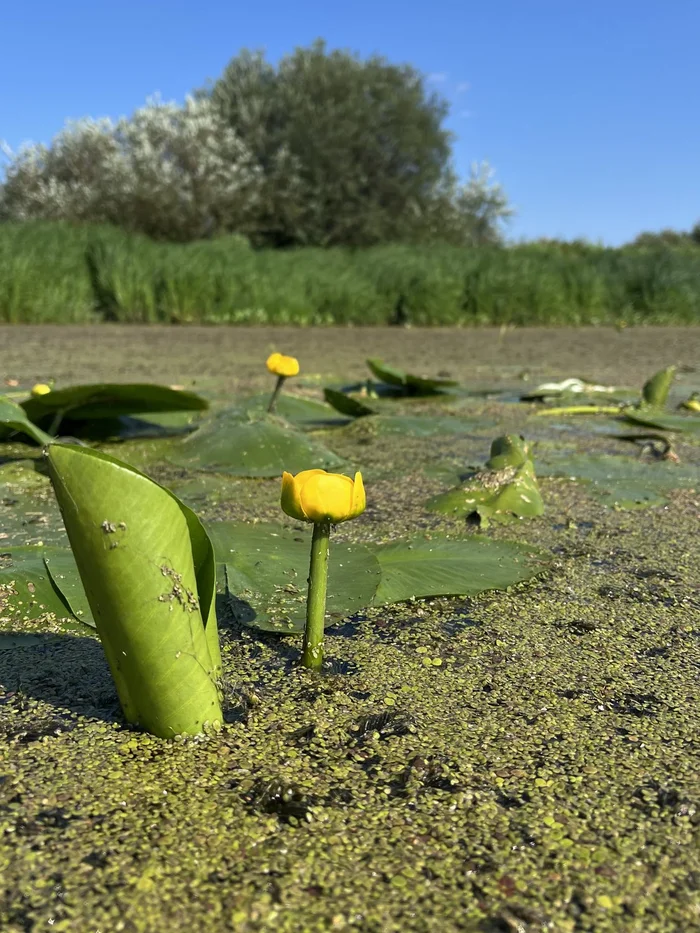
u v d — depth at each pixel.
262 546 0.69
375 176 7.63
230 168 6.70
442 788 0.38
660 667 0.53
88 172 6.60
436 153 8.00
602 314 4.82
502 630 0.58
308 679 0.49
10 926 0.30
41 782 0.38
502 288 4.57
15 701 0.46
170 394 1.04
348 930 0.30
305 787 0.38
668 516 0.88
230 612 0.59
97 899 0.31
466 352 3.00
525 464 0.91
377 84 7.59
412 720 0.45
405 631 0.57
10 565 0.64
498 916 0.31
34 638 0.55
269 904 0.31
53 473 0.37
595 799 0.38
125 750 0.41
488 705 0.47
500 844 0.35
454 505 0.87
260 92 7.57
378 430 1.34
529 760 0.41
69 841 0.34
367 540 0.76
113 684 0.48
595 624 0.59
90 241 4.12
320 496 0.46
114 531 0.38
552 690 0.49
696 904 0.32
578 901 0.32
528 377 2.26
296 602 0.59
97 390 1.03
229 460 1.04
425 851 0.34
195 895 0.31
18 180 6.60
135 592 0.39
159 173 6.28
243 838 0.35
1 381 1.80
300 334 3.64
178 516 0.40
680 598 0.65
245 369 2.25
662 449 1.24
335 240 7.36
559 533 0.81
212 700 0.43
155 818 0.36
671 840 0.35
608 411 1.60
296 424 1.44
